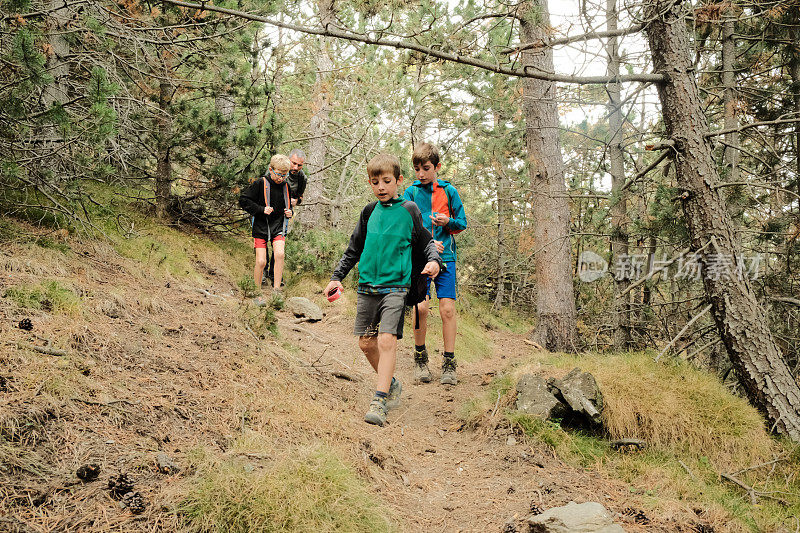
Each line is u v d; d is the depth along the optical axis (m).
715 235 4.82
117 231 6.23
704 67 7.94
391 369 3.70
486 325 12.06
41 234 4.74
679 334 4.75
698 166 4.83
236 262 8.01
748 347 4.75
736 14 6.82
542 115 8.06
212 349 3.86
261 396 3.36
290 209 6.88
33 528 1.85
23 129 4.71
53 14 5.41
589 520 2.54
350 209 14.97
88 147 5.01
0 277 3.58
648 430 4.00
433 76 10.75
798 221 6.56
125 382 2.96
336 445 3.04
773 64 9.05
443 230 4.92
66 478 2.13
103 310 3.78
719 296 4.85
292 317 6.81
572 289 8.23
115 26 5.73
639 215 7.34
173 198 8.21
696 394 4.29
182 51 7.36
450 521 2.75
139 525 2.00
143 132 7.24
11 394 2.45
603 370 4.53
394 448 3.43
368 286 3.77
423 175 4.85
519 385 4.24
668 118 4.98
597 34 4.43
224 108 9.39
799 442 4.27
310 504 2.29
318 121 11.31
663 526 2.82
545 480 3.29
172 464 2.37
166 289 5.15
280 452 2.68
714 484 3.59
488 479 3.29
